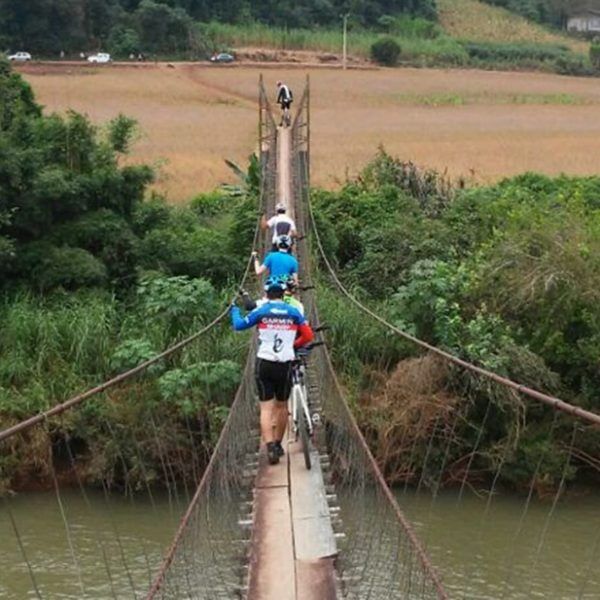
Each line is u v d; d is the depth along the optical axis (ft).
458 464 56.18
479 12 345.92
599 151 136.56
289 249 43.24
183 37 264.52
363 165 112.16
